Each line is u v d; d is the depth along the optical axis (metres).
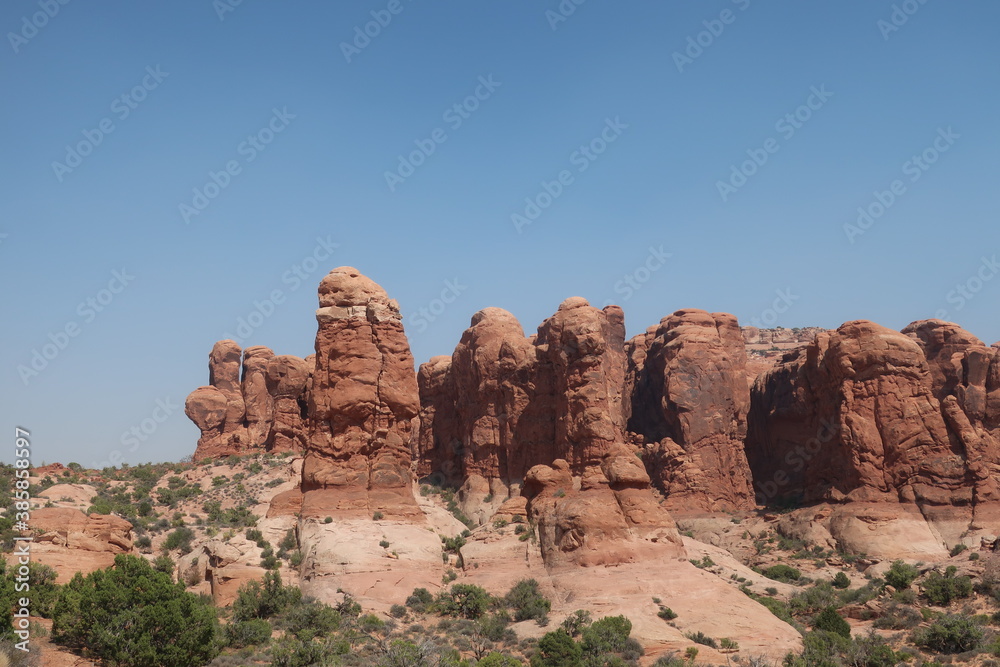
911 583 72.19
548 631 53.25
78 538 52.50
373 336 71.00
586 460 73.25
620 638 52.12
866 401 99.62
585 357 77.12
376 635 52.09
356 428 68.94
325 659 44.56
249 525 68.69
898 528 91.44
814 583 82.31
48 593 45.03
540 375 95.31
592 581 59.53
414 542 63.81
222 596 57.91
